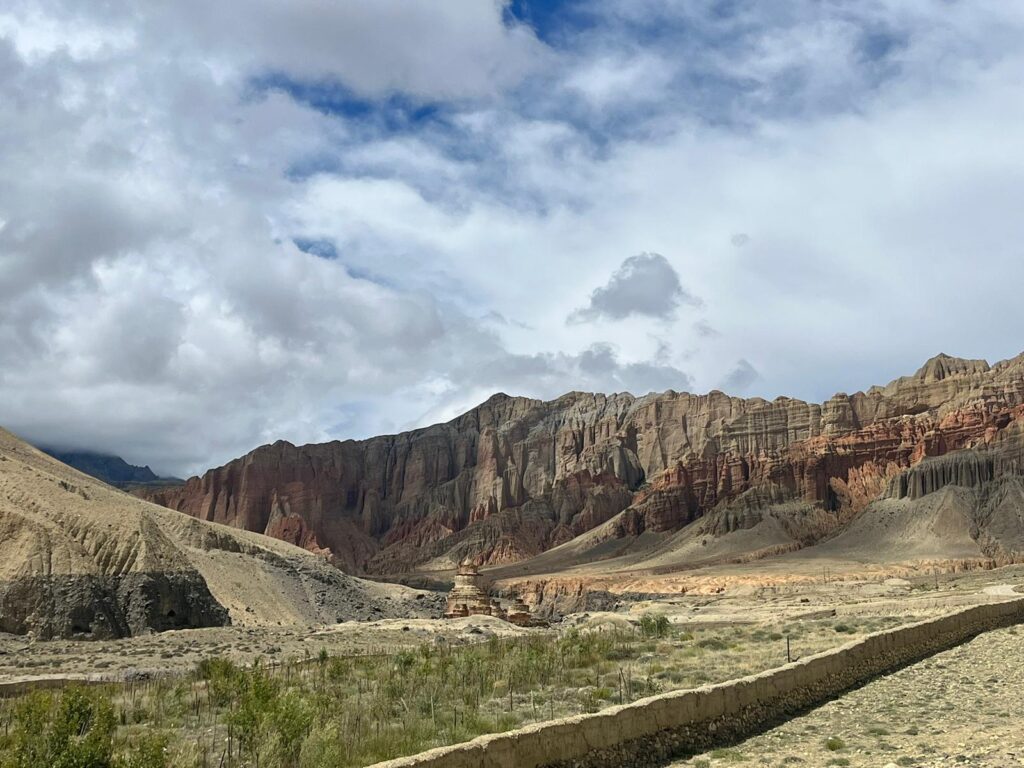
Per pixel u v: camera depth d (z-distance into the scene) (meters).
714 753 30.69
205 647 88.75
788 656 51.47
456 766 24.28
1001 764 27.09
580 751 27.66
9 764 27.80
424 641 96.00
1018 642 52.25
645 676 50.53
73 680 61.94
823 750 30.92
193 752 34.03
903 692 40.41
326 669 60.38
